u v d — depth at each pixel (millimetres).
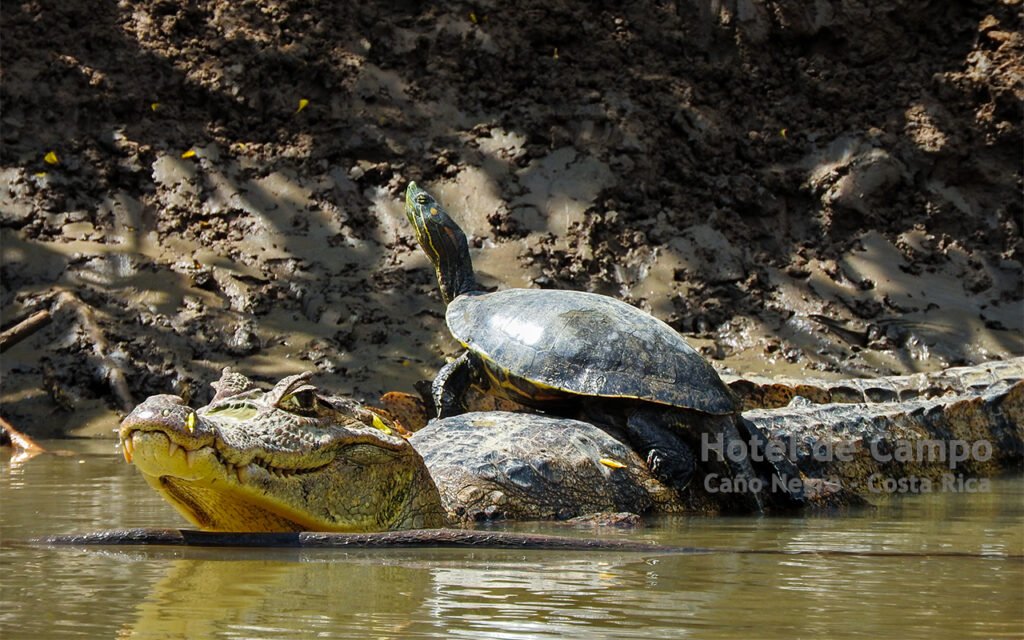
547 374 21203
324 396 14984
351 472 14867
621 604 11008
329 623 10008
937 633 9938
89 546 14117
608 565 13438
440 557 13719
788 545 15875
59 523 16406
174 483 13594
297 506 14250
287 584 11766
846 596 11586
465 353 23422
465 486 18484
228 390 14781
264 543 14219
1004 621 10445
